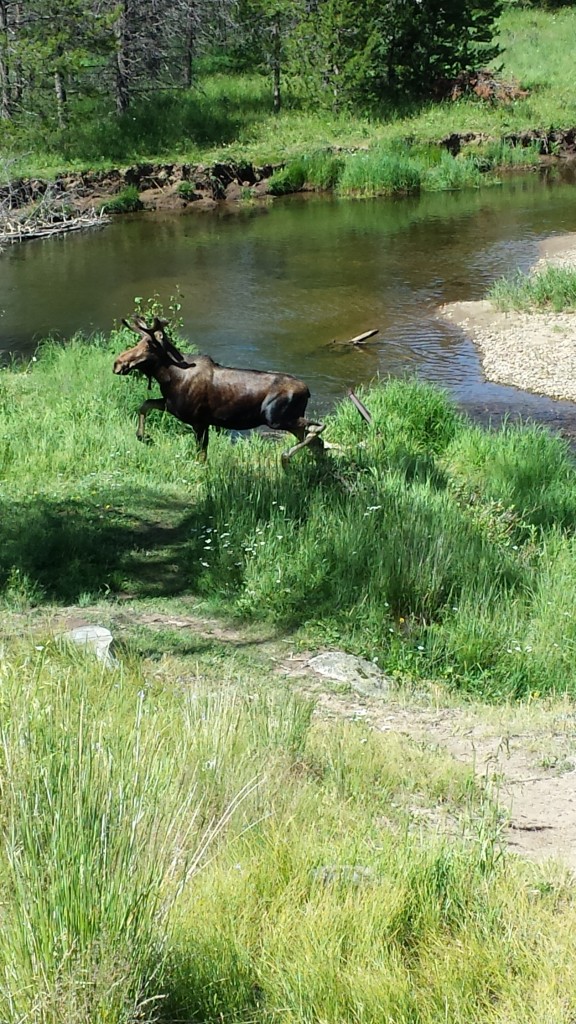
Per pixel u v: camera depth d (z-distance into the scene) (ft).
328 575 32.99
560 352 65.92
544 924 13.70
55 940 10.67
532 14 184.85
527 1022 11.48
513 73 151.74
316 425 40.04
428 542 34.71
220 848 15.28
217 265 88.33
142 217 109.91
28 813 12.81
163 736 18.38
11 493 38.88
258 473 40.16
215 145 125.80
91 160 118.11
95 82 133.28
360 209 109.29
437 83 141.18
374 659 29.01
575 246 89.15
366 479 40.16
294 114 135.54
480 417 56.29
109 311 75.36
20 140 117.39
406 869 14.70
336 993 11.83
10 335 70.03
